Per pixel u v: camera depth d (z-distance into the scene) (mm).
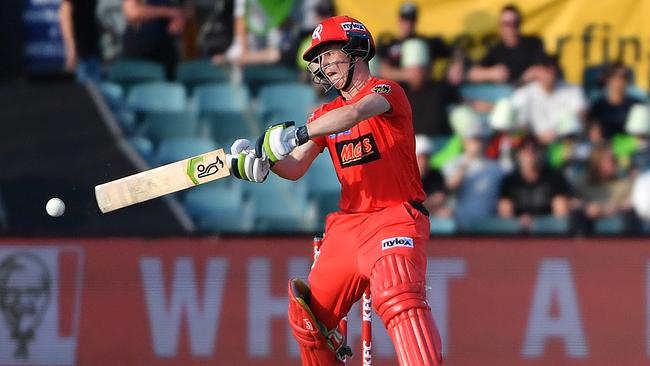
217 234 25281
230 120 27516
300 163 17203
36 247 25266
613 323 24828
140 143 26828
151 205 25859
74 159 26344
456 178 26781
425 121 27125
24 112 26484
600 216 26578
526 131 27047
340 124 15328
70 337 25125
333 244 16766
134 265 25234
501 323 24922
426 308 15727
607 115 27172
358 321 24938
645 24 27469
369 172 16500
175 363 25047
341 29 16516
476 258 25062
